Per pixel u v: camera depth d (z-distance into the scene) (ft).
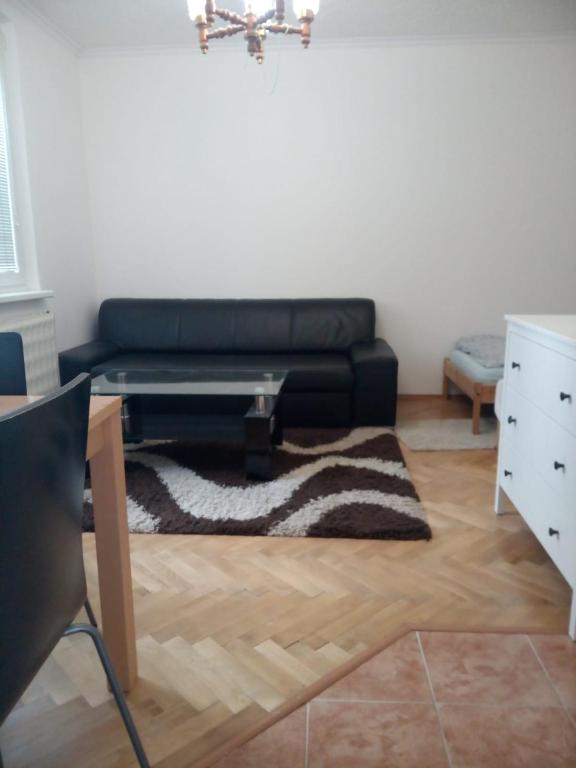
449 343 13.89
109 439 4.28
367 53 12.64
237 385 9.36
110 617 4.54
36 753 4.11
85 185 13.42
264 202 13.50
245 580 6.21
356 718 4.37
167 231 13.75
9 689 2.55
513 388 6.98
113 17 11.07
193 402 9.24
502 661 4.96
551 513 5.71
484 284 13.56
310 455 9.84
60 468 2.80
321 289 13.82
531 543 6.95
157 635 5.32
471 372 11.36
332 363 11.66
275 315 12.98
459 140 12.91
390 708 4.47
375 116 12.92
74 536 3.15
